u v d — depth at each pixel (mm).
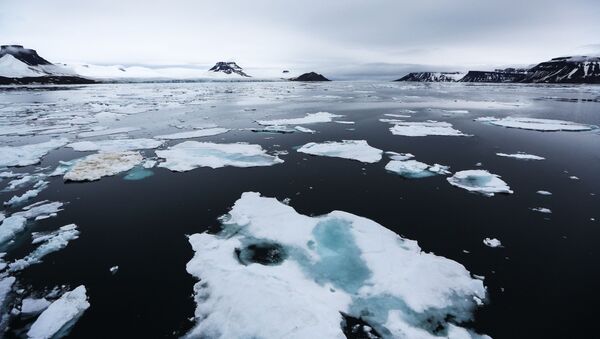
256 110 41781
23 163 18484
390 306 7656
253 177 16031
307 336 6695
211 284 8391
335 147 20719
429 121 31844
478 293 8125
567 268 9195
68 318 7652
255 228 10945
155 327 7434
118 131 27656
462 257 9719
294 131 26781
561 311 7688
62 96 67125
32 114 38812
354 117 34781
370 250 9602
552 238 10617
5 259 9945
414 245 10023
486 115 36406
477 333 7062
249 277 8367
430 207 12805
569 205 12797
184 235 11008
